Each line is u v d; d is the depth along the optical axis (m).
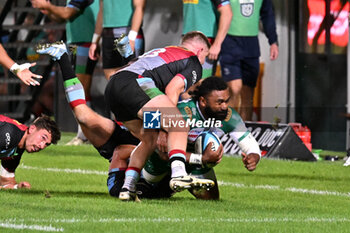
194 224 15.88
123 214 17.00
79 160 32.25
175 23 38.91
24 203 18.38
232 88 38.09
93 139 19.98
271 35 39.41
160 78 19.23
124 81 18.81
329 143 42.75
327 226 16.23
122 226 15.40
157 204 18.83
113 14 36.94
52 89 51.72
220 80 19.56
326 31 42.09
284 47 41.53
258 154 20.05
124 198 18.78
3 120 20.20
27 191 21.11
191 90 19.86
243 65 38.22
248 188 24.02
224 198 21.30
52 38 49.56
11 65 20.09
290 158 34.16
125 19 36.97
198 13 34.91
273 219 17.06
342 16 42.19
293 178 27.25
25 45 49.16
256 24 37.91
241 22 37.50
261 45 40.69
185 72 19.30
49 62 47.62
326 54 42.31
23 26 49.56
